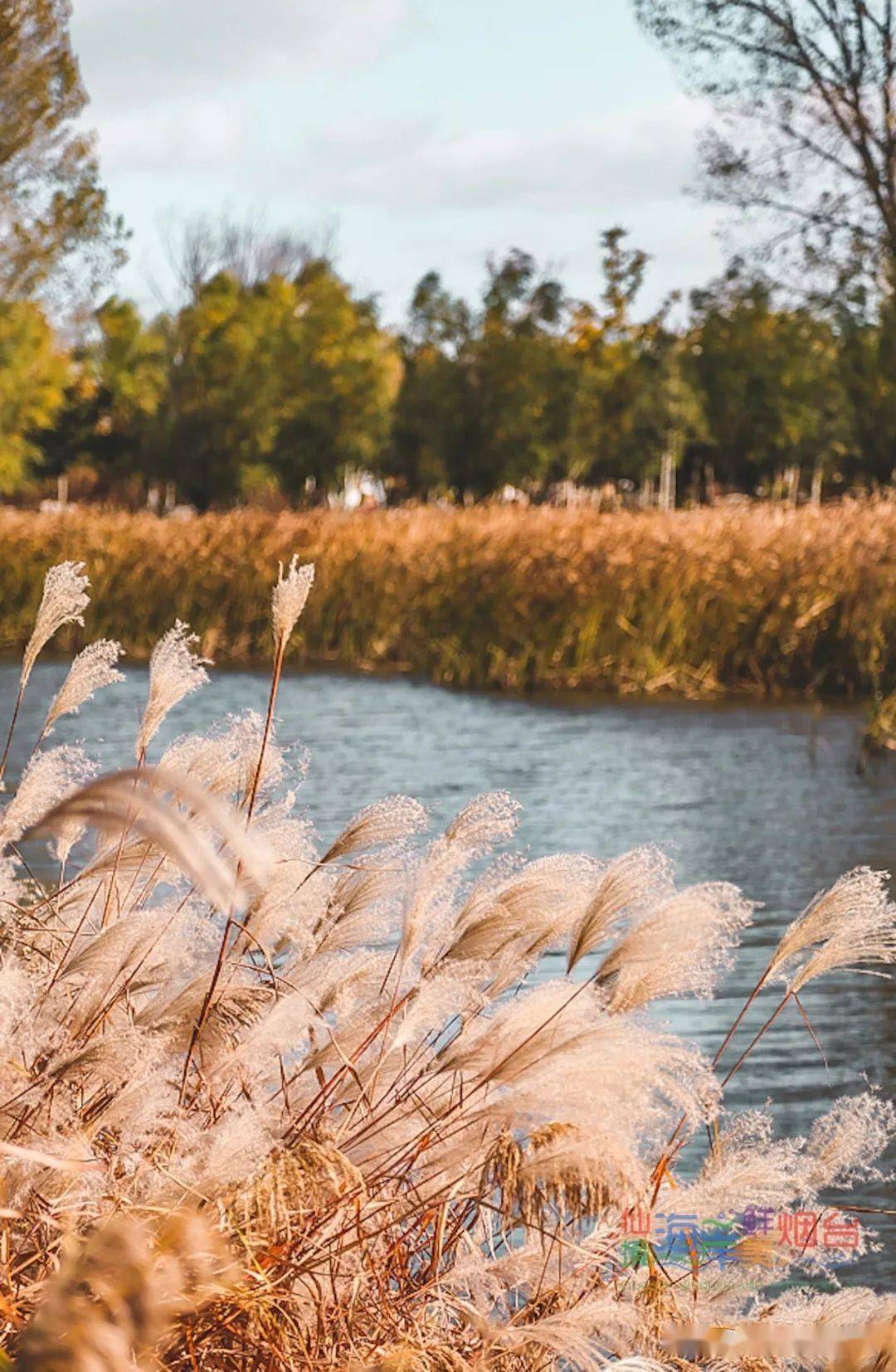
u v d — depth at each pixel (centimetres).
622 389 4369
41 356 4781
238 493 4919
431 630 1748
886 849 784
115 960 260
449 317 4669
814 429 4044
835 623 1549
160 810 178
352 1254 239
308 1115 251
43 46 2600
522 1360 248
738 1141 284
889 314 3002
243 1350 226
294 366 5053
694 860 760
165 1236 211
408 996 248
